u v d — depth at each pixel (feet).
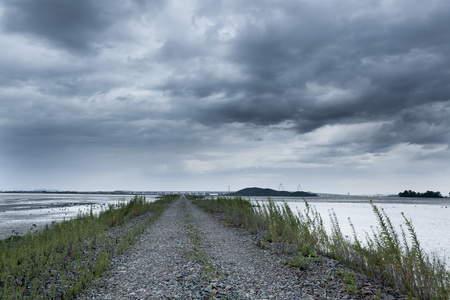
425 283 25.12
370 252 33.86
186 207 167.32
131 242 51.29
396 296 25.14
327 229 82.79
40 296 24.68
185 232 65.31
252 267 35.94
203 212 128.36
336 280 29.53
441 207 262.47
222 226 76.54
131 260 39.17
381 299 24.48
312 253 40.29
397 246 28.55
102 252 39.70
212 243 52.16
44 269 32.53
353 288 26.12
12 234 70.08
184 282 29.68
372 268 31.53
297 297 25.53
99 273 31.76
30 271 30.35
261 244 49.26
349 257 36.99
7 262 30.86
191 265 36.55
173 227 74.64
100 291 26.91
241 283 29.58
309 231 48.83
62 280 28.30
